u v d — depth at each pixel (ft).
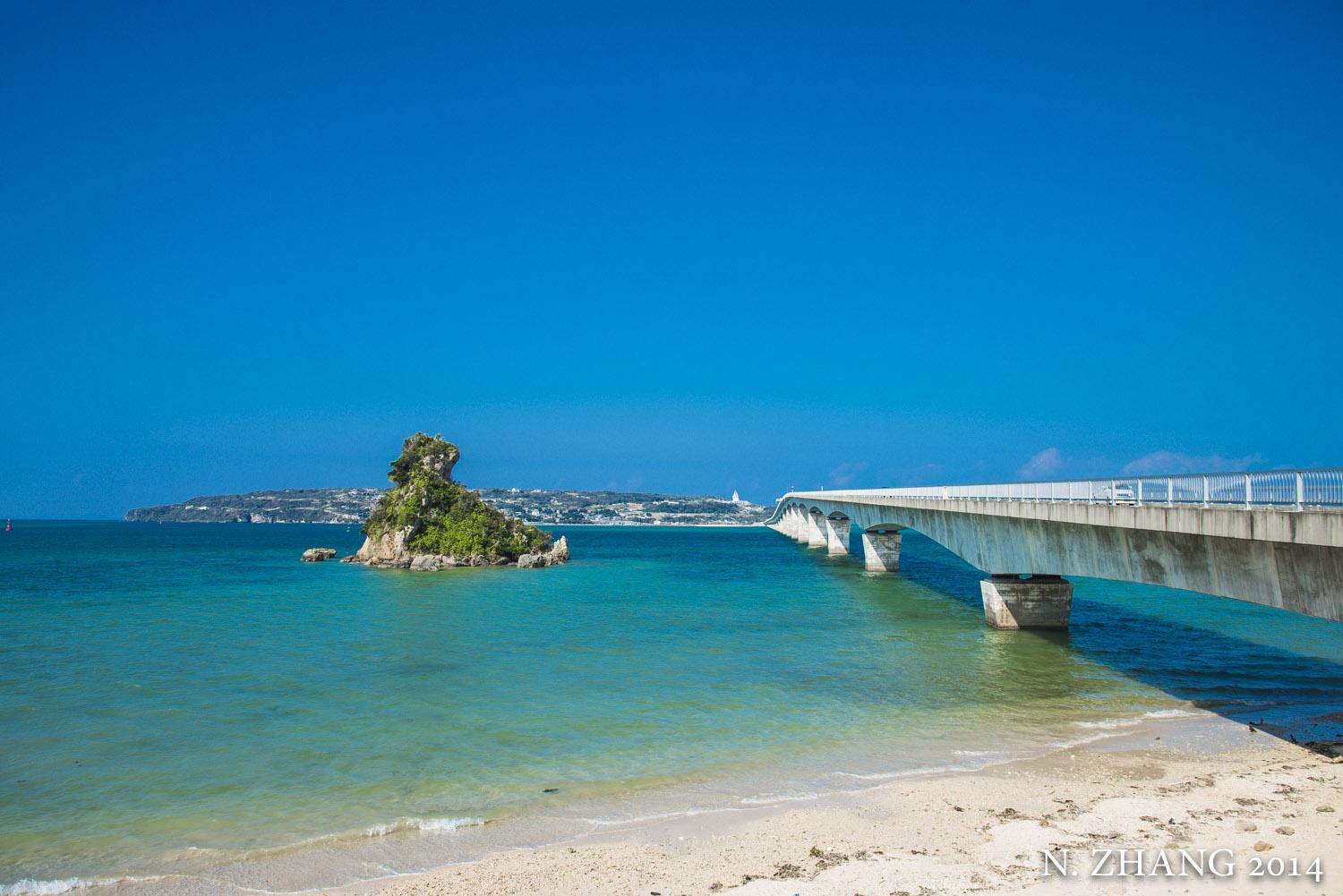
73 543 461.78
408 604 173.27
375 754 70.44
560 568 277.03
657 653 116.37
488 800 59.88
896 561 269.64
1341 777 61.87
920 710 85.10
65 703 87.04
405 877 47.73
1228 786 60.13
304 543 478.59
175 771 66.23
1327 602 61.82
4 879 48.16
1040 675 102.17
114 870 49.34
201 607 166.30
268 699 88.89
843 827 53.93
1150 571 89.61
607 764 67.77
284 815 57.36
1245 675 102.17
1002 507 127.75
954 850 49.47
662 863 48.70
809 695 91.66
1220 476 76.18
